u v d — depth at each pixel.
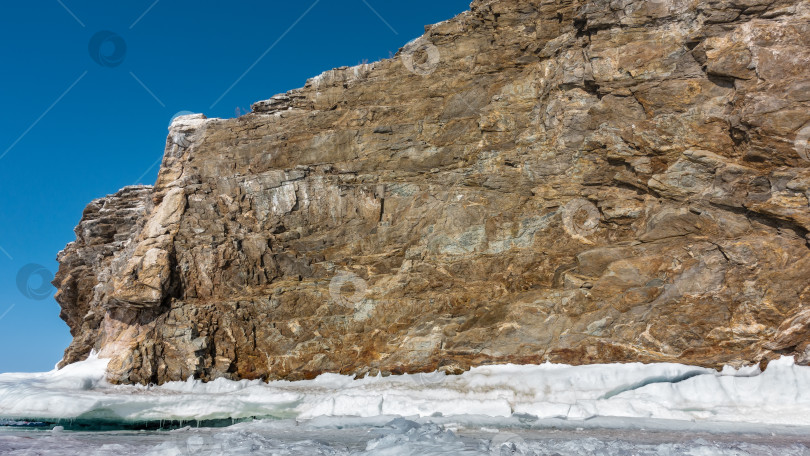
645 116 17.89
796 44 15.92
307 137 21.95
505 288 18.30
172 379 18.69
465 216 19.48
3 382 18.28
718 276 15.65
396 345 18.30
